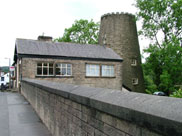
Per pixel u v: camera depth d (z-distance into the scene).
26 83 13.73
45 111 6.21
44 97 6.42
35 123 6.55
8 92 22.91
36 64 20.03
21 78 19.52
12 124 6.42
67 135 3.87
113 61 24.67
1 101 12.57
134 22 34.25
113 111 2.04
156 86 27.77
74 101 3.46
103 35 34.19
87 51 24.62
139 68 33.41
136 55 33.38
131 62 32.59
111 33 32.81
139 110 1.63
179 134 1.21
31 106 10.28
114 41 32.34
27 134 5.27
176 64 24.08
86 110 2.92
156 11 27.36
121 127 1.98
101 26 35.41
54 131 4.98
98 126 2.52
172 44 24.55
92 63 23.16
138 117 1.63
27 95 12.93
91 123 2.73
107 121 2.28
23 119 7.18
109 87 24.16
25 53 19.47
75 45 25.34
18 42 21.58
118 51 32.00
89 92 2.95
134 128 1.76
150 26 27.56
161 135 1.41
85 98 2.82
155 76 28.12
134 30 34.03
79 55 22.56
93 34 44.56
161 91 27.84
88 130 2.84
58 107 4.59
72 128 3.56
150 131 1.55
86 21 44.41
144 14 28.02
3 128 5.92
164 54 24.73
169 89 24.94
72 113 3.56
